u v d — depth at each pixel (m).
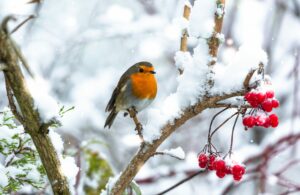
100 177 7.46
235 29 14.96
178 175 12.42
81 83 14.47
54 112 3.64
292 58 15.07
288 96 14.31
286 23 16.06
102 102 14.31
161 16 15.15
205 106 4.32
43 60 14.20
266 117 4.45
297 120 12.45
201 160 4.89
